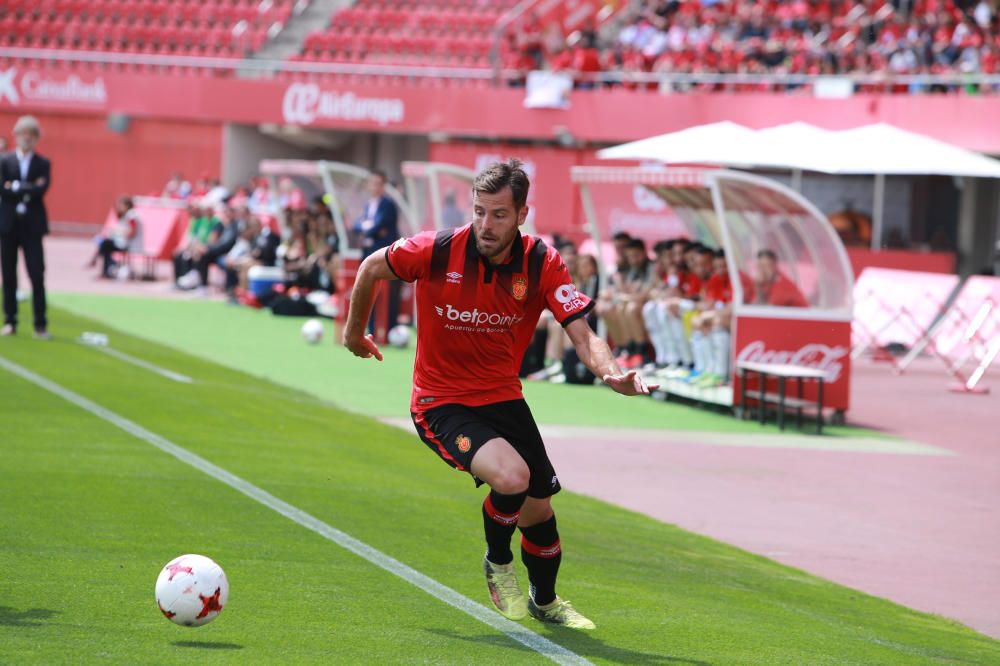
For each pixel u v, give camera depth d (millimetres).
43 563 19125
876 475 36062
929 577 25766
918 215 82125
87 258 97938
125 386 38719
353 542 22375
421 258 16609
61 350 45625
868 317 63844
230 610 17375
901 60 80688
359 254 61562
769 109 81500
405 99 96250
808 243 44406
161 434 31609
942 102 75188
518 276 16625
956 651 19750
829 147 49719
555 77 89688
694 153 49719
